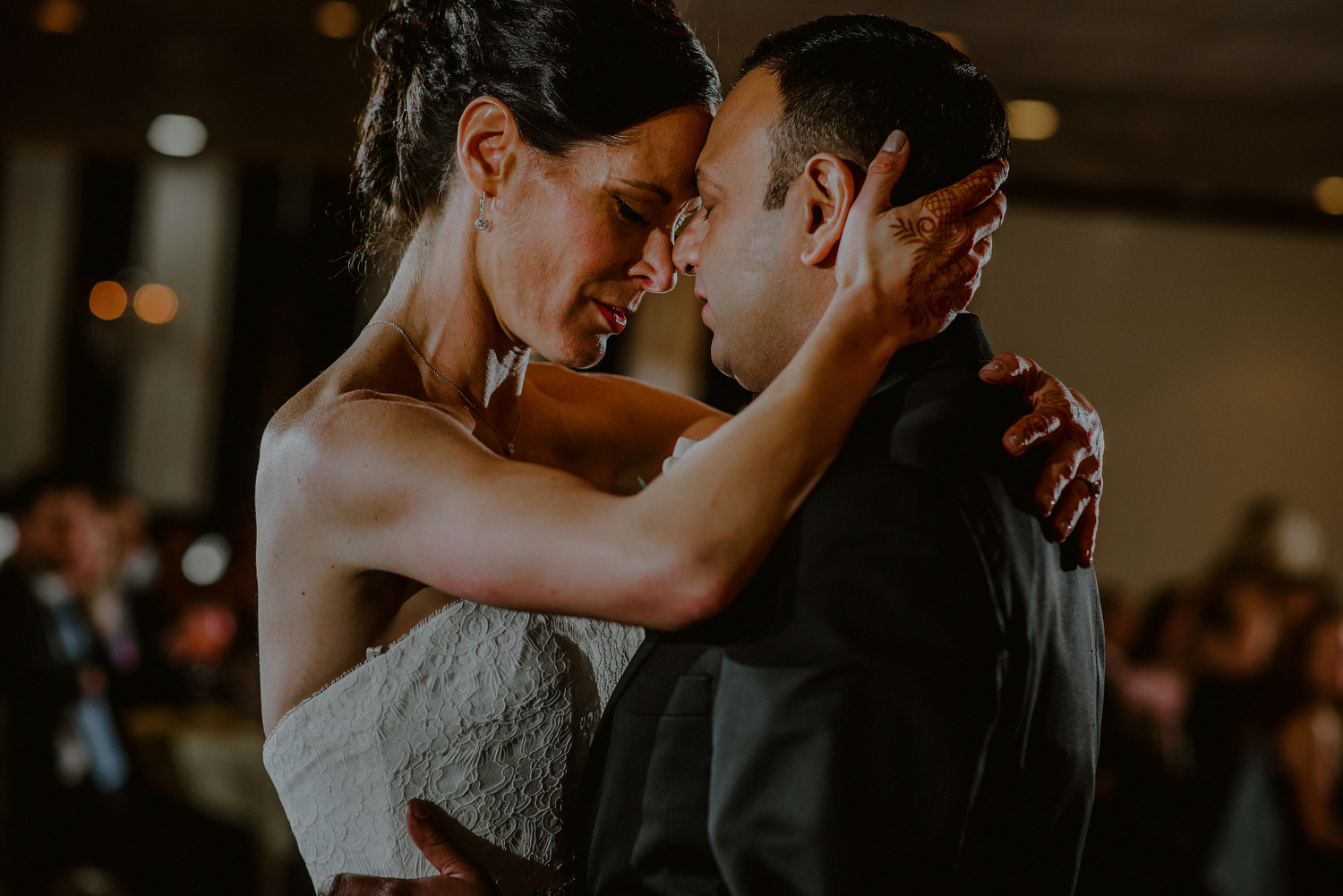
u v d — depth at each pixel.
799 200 1.19
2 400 9.20
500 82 1.35
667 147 1.34
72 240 9.41
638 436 1.80
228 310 9.43
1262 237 8.91
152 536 6.66
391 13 1.50
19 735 4.24
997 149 1.23
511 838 1.36
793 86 1.20
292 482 1.26
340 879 1.27
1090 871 3.69
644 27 1.34
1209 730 4.36
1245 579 5.19
